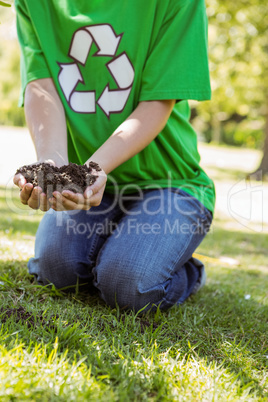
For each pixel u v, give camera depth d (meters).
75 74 1.84
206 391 1.19
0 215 3.62
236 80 10.20
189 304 1.93
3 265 2.02
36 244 1.84
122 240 1.70
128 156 1.64
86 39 1.81
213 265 2.93
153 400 1.11
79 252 1.78
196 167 2.00
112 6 1.81
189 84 1.71
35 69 1.81
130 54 1.79
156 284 1.66
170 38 1.74
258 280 2.69
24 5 1.88
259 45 9.09
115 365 1.21
